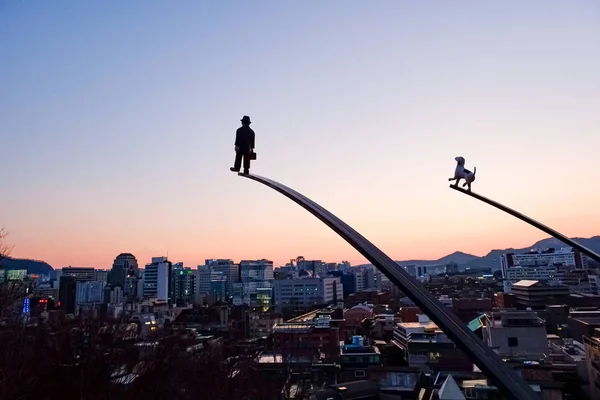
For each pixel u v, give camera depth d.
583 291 157.00
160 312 123.94
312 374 52.22
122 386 33.62
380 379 50.44
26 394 24.09
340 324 91.31
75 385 29.28
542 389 35.97
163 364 37.53
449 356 53.66
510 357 50.62
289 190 6.67
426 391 40.59
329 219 5.43
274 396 40.72
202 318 108.31
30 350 26.41
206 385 36.75
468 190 9.20
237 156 8.77
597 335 46.91
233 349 54.66
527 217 8.64
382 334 90.12
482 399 30.89
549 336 65.25
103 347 32.88
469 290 175.62
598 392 40.81
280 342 72.31
